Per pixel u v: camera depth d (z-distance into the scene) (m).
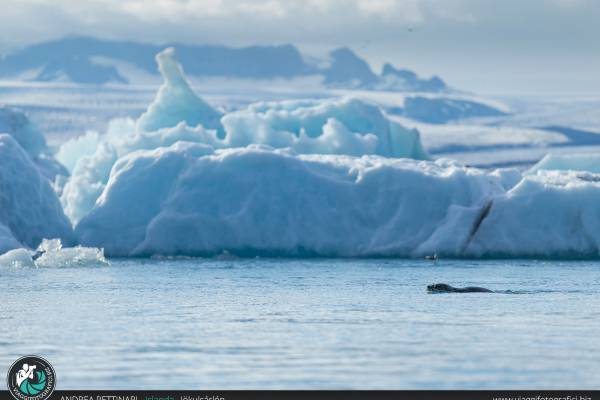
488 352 93.06
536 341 99.25
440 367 86.44
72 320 116.06
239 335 103.56
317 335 103.56
